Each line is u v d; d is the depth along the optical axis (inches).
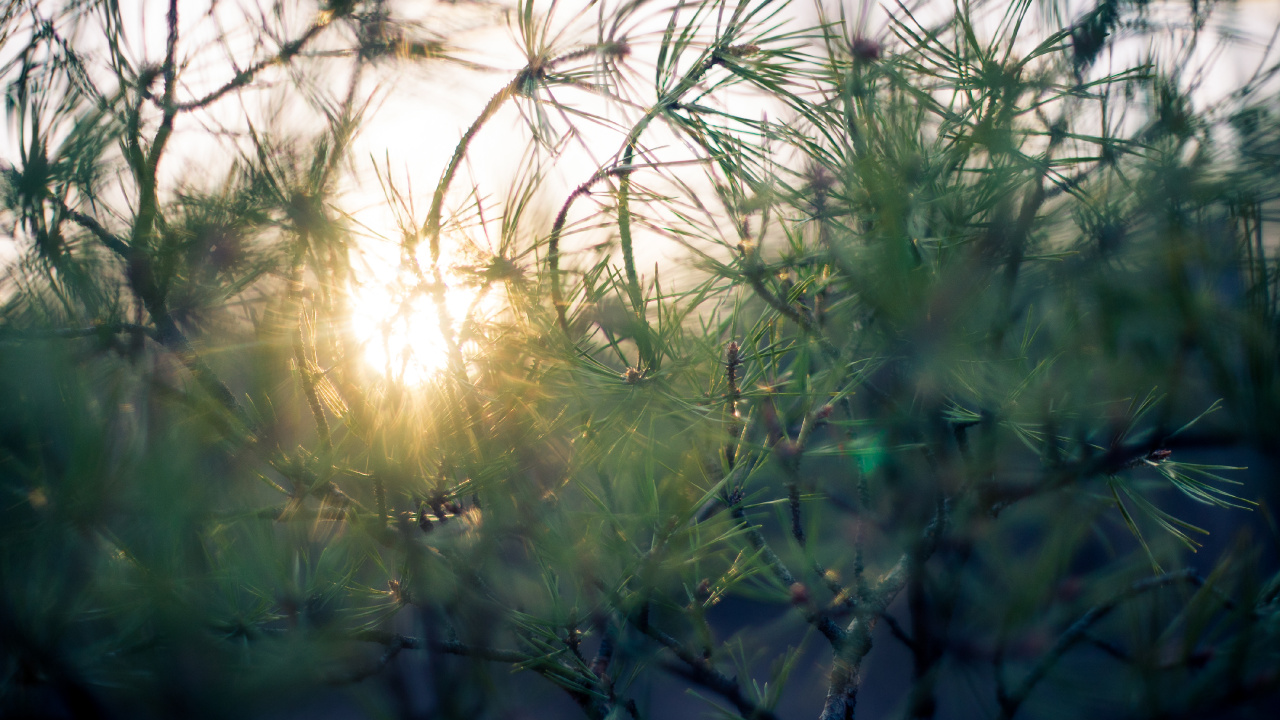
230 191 32.8
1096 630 31.0
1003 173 31.5
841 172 32.2
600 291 33.3
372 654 33.4
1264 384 29.0
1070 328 31.1
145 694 30.3
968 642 30.6
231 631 32.3
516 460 32.7
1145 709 29.5
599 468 33.9
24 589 30.3
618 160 33.3
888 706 40.0
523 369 33.1
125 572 30.8
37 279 32.5
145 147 32.9
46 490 30.1
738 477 35.3
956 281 31.2
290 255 32.6
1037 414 31.8
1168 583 30.7
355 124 33.6
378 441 31.7
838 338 34.0
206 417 31.1
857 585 34.9
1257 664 29.2
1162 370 30.1
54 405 30.3
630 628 35.1
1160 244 29.9
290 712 32.0
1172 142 31.4
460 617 32.8
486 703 32.1
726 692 34.6
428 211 33.3
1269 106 30.9
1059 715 30.2
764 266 33.1
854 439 34.6
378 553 33.6
